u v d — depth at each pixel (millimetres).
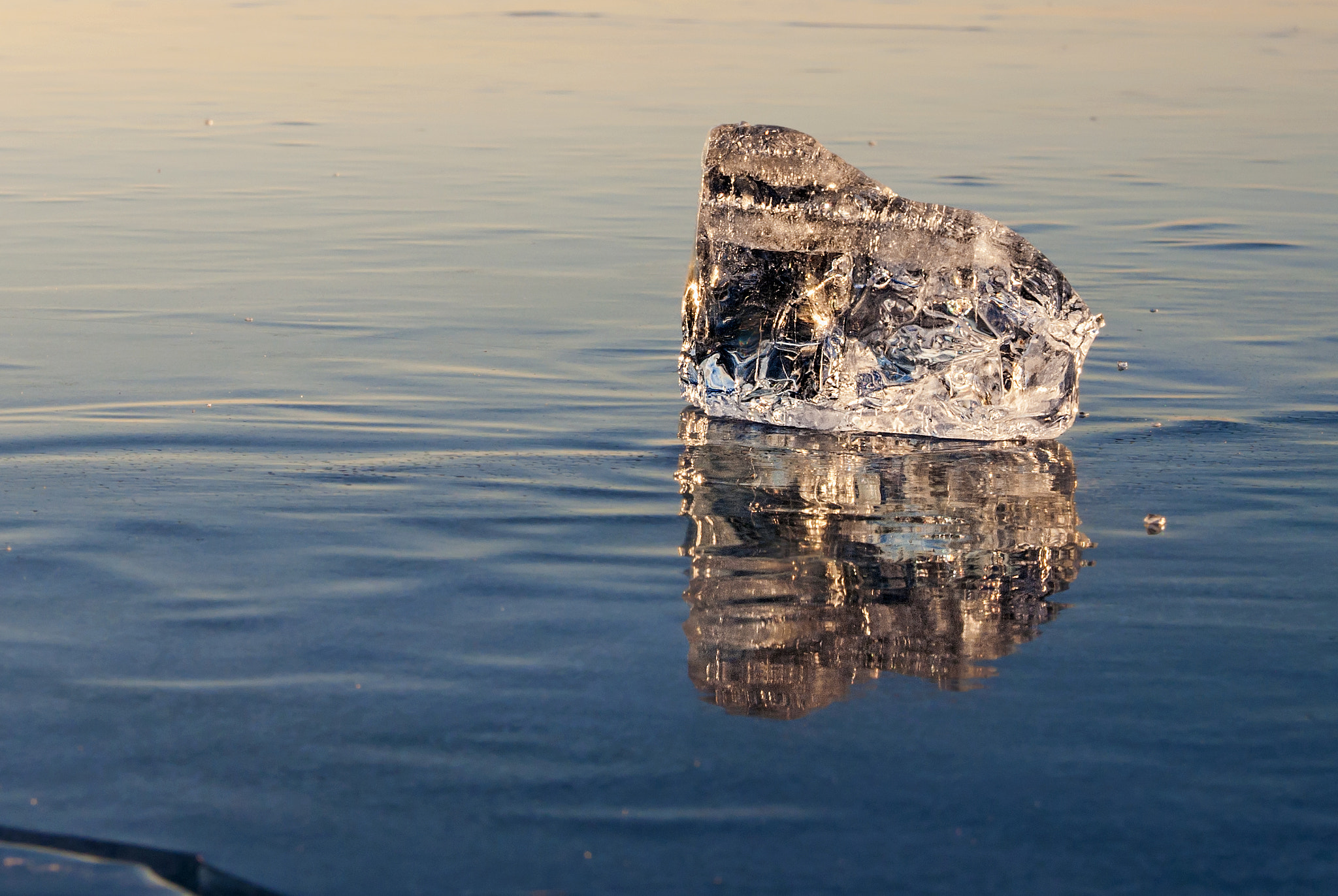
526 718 1845
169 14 21609
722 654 2061
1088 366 4207
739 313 3680
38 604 2219
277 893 1459
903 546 2570
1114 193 7855
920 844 1551
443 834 1567
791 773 1705
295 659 2023
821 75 14289
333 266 5750
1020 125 10820
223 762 1722
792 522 2717
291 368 4012
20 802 1626
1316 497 2873
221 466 3029
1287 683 1956
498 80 13898
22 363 4004
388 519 2684
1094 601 2287
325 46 17094
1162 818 1604
